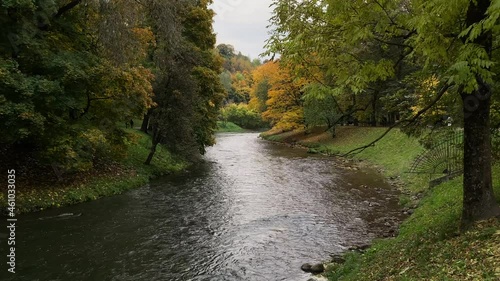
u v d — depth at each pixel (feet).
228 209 54.39
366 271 27.48
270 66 195.31
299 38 22.90
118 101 59.52
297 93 162.61
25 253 36.70
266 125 311.88
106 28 55.57
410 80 38.93
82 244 39.60
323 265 33.88
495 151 37.99
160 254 37.60
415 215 42.60
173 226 46.39
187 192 65.31
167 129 79.87
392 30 22.47
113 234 42.98
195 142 94.79
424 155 72.02
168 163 89.86
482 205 24.32
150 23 83.35
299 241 41.14
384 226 44.68
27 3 43.78
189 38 101.76
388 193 62.34
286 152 131.34
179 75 79.20
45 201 51.83
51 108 49.83
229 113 311.06
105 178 65.16
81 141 55.77
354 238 41.32
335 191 65.21
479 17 19.90
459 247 22.47
